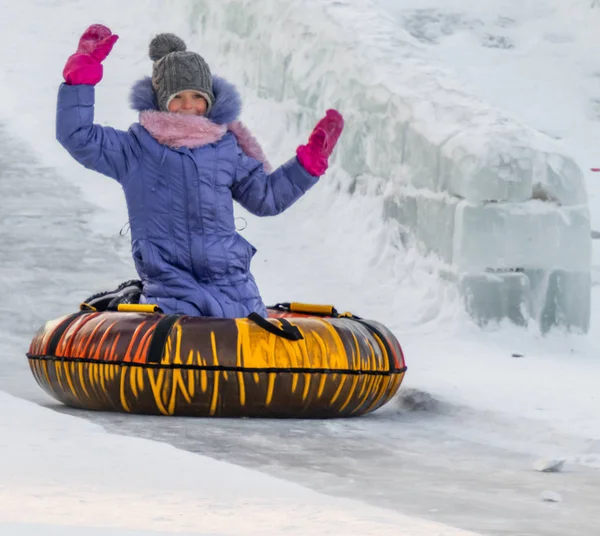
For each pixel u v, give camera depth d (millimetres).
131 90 21297
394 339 20812
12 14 50844
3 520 10250
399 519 11438
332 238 36156
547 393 22438
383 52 38000
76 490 12094
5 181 37625
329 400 19391
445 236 32344
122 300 21297
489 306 30969
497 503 13453
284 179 21562
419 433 19094
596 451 17797
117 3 51969
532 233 31109
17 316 28922
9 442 14828
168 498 11844
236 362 18797
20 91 44969
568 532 11906
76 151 20312
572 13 47375
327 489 13977
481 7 47281
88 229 34750
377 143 36344
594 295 34250
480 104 34031
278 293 32750
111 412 19609
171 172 20719
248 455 16156
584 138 41406
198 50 48031
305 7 41875
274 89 42938
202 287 20891
